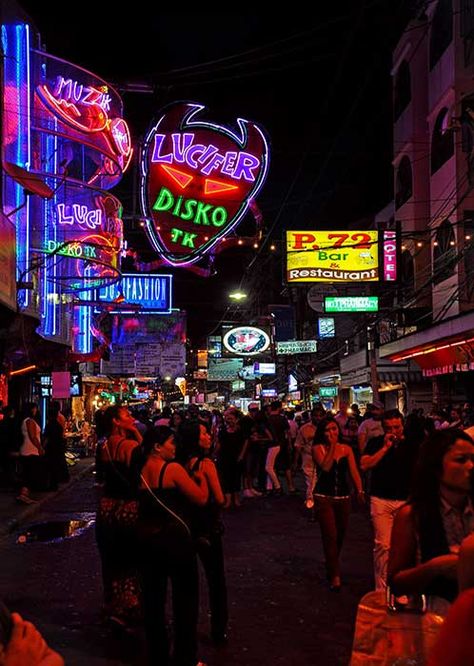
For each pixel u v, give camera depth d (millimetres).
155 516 5516
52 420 18328
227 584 8523
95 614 7266
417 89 30875
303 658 6023
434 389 27391
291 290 56250
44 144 18312
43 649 1657
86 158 19016
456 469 3709
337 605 7609
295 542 11242
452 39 25969
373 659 3277
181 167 18078
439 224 26797
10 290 13500
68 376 21531
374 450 7125
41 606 7586
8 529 12219
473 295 23875
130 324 40188
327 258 27672
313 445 8508
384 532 6977
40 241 18281
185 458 6422
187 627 5492
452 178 25719
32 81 16625
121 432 6770
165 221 18141
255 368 50344
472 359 21797
